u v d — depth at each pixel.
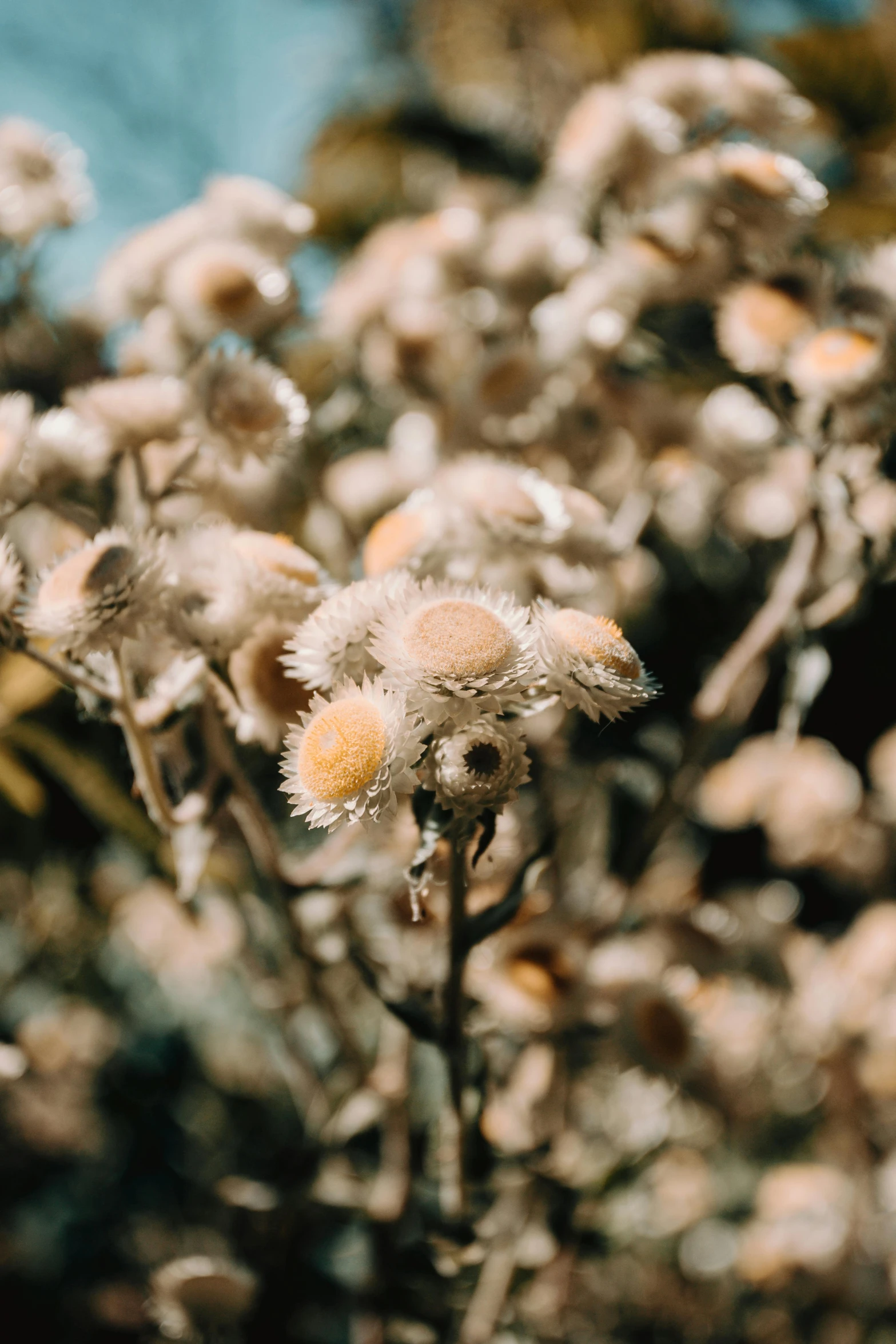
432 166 1.19
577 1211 0.47
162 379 0.43
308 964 0.44
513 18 1.22
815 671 0.45
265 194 0.51
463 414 0.52
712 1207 0.62
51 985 0.68
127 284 0.49
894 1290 0.60
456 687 0.33
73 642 0.36
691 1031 0.46
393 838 0.42
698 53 1.08
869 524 0.46
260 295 0.47
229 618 0.37
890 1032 0.59
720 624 0.59
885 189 0.85
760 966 0.58
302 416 0.42
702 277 0.49
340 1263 0.50
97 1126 0.67
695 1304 0.59
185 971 0.64
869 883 0.69
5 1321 0.61
